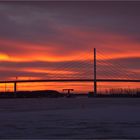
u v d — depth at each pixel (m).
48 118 41.78
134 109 58.81
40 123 36.41
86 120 38.88
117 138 27.73
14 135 29.03
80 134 29.34
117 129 31.73
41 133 29.80
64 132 30.30
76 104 83.19
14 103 97.06
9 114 49.09
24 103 95.88
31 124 35.66
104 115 45.66
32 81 137.75
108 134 29.48
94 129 31.75
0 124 35.75
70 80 137.62
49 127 33.09
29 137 28.39
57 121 38.22
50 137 28.08
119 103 89.06
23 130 31.55
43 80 137.50
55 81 139.00
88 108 63.72
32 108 66.69
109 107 67.00
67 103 91.88
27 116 45.09
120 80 139.38
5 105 83.25
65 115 46.06
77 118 41.47
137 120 38.81
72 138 27.94
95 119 40.19
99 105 76.69
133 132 30.14
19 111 56.62
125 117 42.44
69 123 36.38
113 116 44.06
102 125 34.50
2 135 29.00
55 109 61.81
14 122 37.53
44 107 70.56
